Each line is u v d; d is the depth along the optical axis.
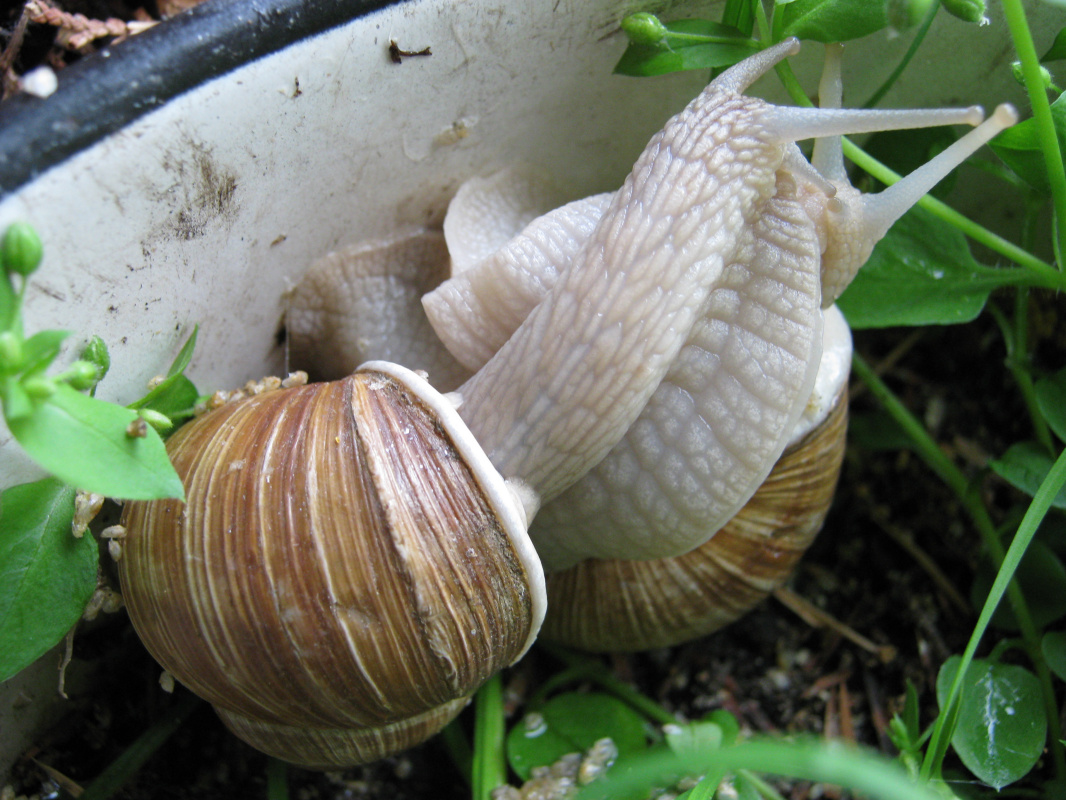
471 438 0.09
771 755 0.07
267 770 0.12
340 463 0.09
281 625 0.08
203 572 0.09
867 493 0.15
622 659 0.14
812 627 0.14
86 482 0.07
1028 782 0.12
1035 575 0.13
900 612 0.14
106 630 0.12
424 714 0.10
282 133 0.10
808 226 0.10
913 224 0.12
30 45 0.10
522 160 0.13
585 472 0.10
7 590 0.09
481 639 0.09
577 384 0.09
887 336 0.16
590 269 0.10
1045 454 0.12
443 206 0.13
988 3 0.11
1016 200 0.13
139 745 0.11
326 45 0.10
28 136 0.08
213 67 0.09
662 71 0.11
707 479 0.10
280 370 0.13
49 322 0.09
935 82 0.12
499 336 0.11
